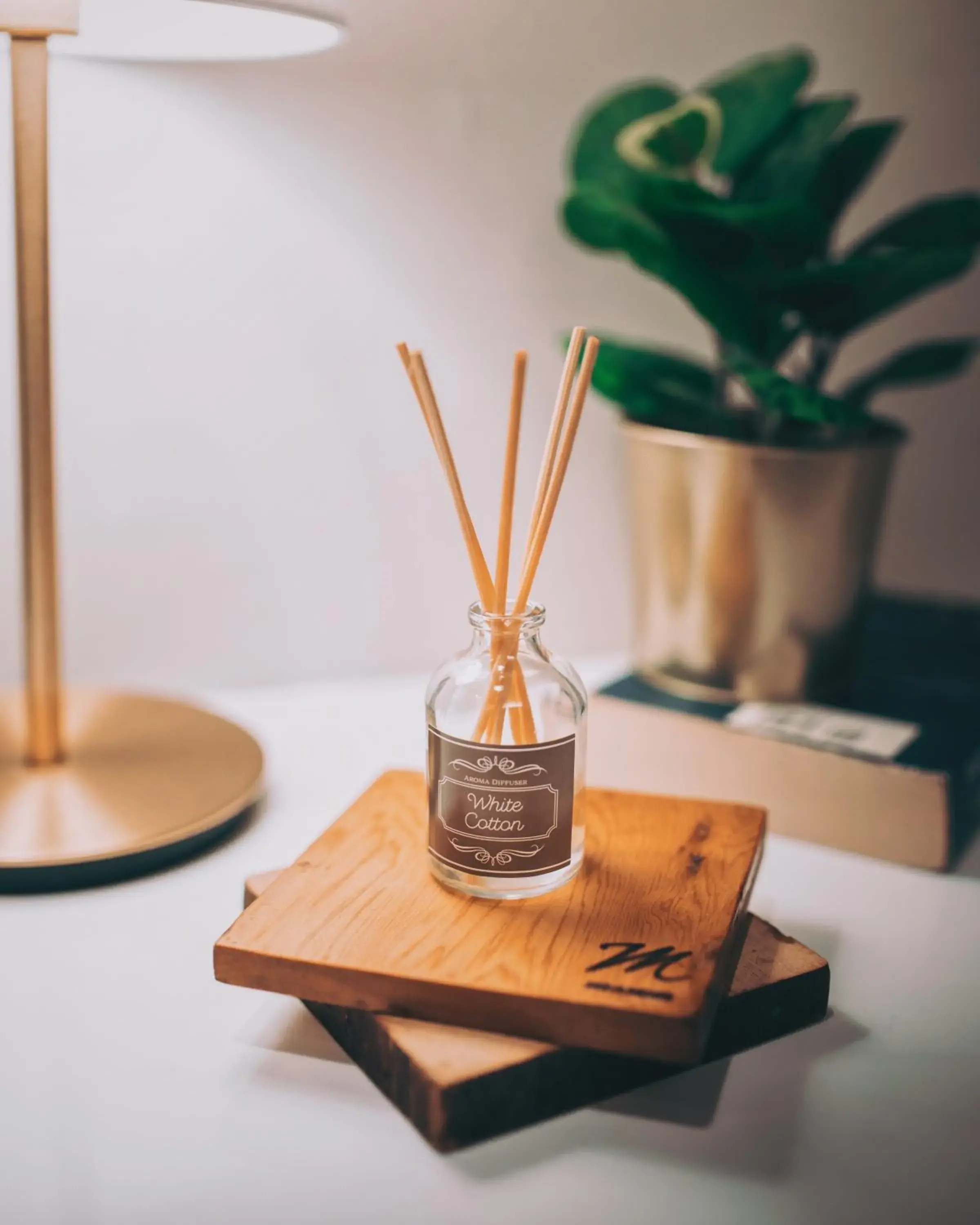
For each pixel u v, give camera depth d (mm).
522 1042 471
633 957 487
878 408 806
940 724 652
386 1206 444
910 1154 466
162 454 729
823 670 673
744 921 534
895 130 651
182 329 716
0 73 670
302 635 770
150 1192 447
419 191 726
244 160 704
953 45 771
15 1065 492
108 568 736
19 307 590
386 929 500
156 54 614
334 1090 486
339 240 723
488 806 512
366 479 756
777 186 658
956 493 824
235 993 528
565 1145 466
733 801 642
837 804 621
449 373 751
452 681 527
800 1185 454
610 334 750
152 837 584
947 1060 503
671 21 736
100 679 750
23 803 603
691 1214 444
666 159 643
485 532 774
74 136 684
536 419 766
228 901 575
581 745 530
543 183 739
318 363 736
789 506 645
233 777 632
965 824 628
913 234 646
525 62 722
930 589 828
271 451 741
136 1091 483
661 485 664
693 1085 490
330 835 559
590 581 794
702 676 676
